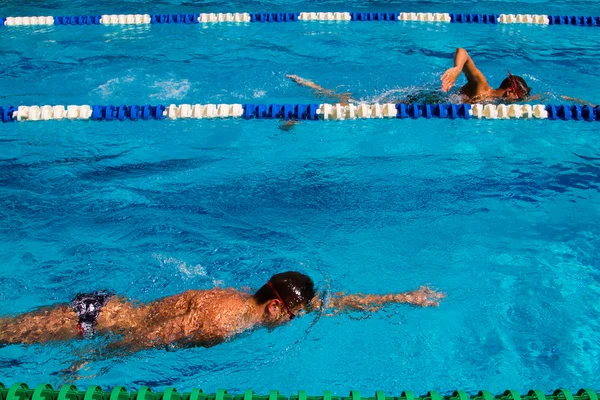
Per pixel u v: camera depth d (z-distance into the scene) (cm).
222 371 281
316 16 804
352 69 638
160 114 532
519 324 313
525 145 494
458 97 555
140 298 321
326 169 461
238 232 387
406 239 382
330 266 356
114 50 686
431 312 319
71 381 271
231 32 752
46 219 397
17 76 613
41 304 321
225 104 549
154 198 422
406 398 217
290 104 550
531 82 609
